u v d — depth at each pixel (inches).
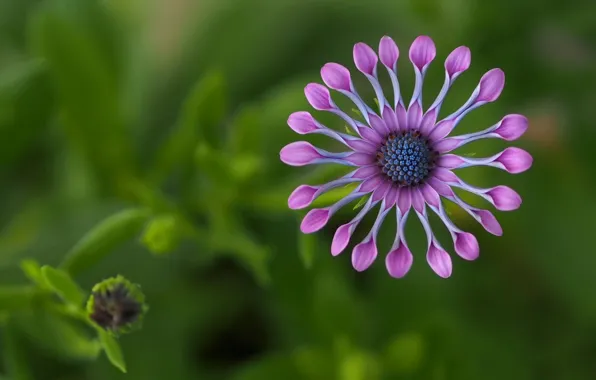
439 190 18.9
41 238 24.3
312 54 27.5
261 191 23.3
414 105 18.9
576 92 26.0
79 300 20.8
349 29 27.5
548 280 25.2
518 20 25.5
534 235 25.2
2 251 24.1
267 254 23.2
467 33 25.4
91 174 24.5
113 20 25.0
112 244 21.5
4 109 23.1
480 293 25.1
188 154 23.9
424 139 18.9
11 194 26.4
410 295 24.7
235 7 27.5
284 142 23.5
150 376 24.2
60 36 23.8
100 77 24.0
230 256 25.8
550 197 25.3
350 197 18.9
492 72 18.7
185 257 24.6
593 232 25.1
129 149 24.5
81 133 24.2
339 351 23.7
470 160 18.8
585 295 25.1
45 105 23.5
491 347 24.7
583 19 25.5
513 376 24.6
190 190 24.0
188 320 24.8
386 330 24.7
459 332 24.1
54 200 24.8
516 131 18.6
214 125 23.4
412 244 24.6
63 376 24.3
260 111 23.6
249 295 25.5
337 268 23.9
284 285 24.0
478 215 18.8
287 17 27.5
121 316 20.3
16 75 23.4
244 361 25.5
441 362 23.8
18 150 23.4
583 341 25.1
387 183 18.9
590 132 25.8
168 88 27.3
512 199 18.7
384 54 18.8
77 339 21.8
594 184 25.3
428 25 25.4
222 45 27.4
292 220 24.2
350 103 22.7
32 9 27.0
